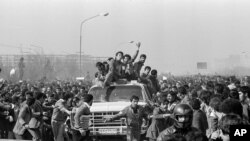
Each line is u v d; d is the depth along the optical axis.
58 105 13.88
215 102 9.73
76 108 13.56
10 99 15.91
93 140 14.55
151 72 20.05
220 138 6.36
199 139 5.59
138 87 15.89
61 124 14.00
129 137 12.23
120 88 15.96
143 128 13.69
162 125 11.86
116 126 14.42
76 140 13.24
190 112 5.80
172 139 5.46
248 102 11.02
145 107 12.42
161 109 11.98
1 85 20.72
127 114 12.21
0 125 15.20
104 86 16.02
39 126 12.87
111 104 14.92
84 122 13.02
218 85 12.55
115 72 16.33
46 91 21.66
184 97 13.09
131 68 17.61
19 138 12.98
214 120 9.72
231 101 6.28
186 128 5.81
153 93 18.06
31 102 12.76
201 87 17.50
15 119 15.24
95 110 14.44
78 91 21.58
